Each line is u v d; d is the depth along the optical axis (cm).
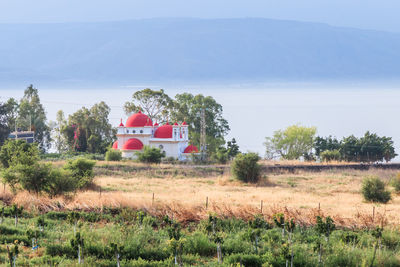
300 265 5038
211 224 6109
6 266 4525
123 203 7394
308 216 6856
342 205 9050
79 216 6688
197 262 5072
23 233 5797
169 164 18538
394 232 6100
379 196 10088
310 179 14938
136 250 5206
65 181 8669
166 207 7231
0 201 7844
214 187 12438
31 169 8569
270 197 9831
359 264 4969
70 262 4769
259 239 5762
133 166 16775
